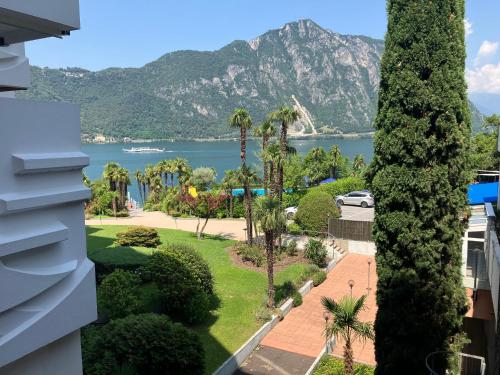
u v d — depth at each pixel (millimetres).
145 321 10508
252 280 18859
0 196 3432
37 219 3787
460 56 9344
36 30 3996
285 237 25953
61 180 3988
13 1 3436
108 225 30984
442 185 9359
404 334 9680
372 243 24312
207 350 12906
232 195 34719
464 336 10125
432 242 9508
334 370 12234
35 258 3781
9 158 3512
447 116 9148
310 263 21484
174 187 46531
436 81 9086
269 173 26656
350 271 21484
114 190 42031
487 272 11219
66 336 4246
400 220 9531
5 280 3465
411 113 9336
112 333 10227
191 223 32938
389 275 9922
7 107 3473
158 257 14797
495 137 27219
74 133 4105
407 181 9367
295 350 13664
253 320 15094
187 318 14484
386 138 9648
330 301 10469
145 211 43125
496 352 8438
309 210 26328
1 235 3475
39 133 3750
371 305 17219
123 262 17516
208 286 16016
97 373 9195
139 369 9875
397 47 9430
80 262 4262
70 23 3930
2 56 4645
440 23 9133
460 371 11234
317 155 50062
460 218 10133
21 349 3621
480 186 17375
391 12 9570
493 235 9867
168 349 10062
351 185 39344
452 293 9695
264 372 12336
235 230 29828
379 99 9938
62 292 4035
